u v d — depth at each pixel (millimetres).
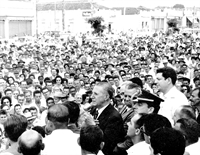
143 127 4410
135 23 84312
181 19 94812
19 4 64312
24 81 13719
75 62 21484
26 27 66875
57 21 81125
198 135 4609
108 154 5363
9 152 4527
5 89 12961
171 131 3410
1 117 8422
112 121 5562
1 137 7555
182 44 41969
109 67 18328
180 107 5520
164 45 39031
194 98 7543
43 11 81875
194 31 75812
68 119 4996
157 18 89500
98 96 5785
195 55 23891
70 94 12000
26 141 4141
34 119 9008
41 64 20516
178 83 11070
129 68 17125
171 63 20203
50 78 15984
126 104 6371
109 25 80812
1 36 60594
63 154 4707
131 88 6266
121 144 5480
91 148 4270
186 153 4062
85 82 13961
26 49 31781
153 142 3400
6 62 20578
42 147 4301
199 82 12633
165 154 3311
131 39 51312
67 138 4836
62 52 31328
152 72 18312
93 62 22047
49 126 5121
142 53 29359
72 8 83000
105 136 5359
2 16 60031
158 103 5625
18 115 4770
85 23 79500
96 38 48750
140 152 4539
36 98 11555
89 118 5684
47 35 59875
